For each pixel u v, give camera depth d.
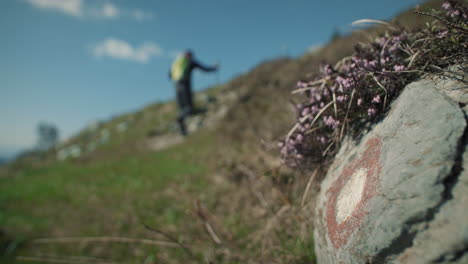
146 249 3.67
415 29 1.79
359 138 1.66
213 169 5.65
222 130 8.70
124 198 6.15
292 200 2.52
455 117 1.15
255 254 2.38
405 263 1.05
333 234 1.48
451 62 1.45
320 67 2.06
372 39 2.00
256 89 11.56
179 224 3.95
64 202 7.14
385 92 1.59
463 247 0.91
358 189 1.40
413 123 1.28
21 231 5.57
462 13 1.52
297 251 2.12
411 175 1.13
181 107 11.94
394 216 1.11
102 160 14.79
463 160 1.05
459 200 0.98
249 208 3.36
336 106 1.78
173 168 7.42
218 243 2.48
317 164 2.04
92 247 4.17
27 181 11.84
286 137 2.13
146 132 18.20
